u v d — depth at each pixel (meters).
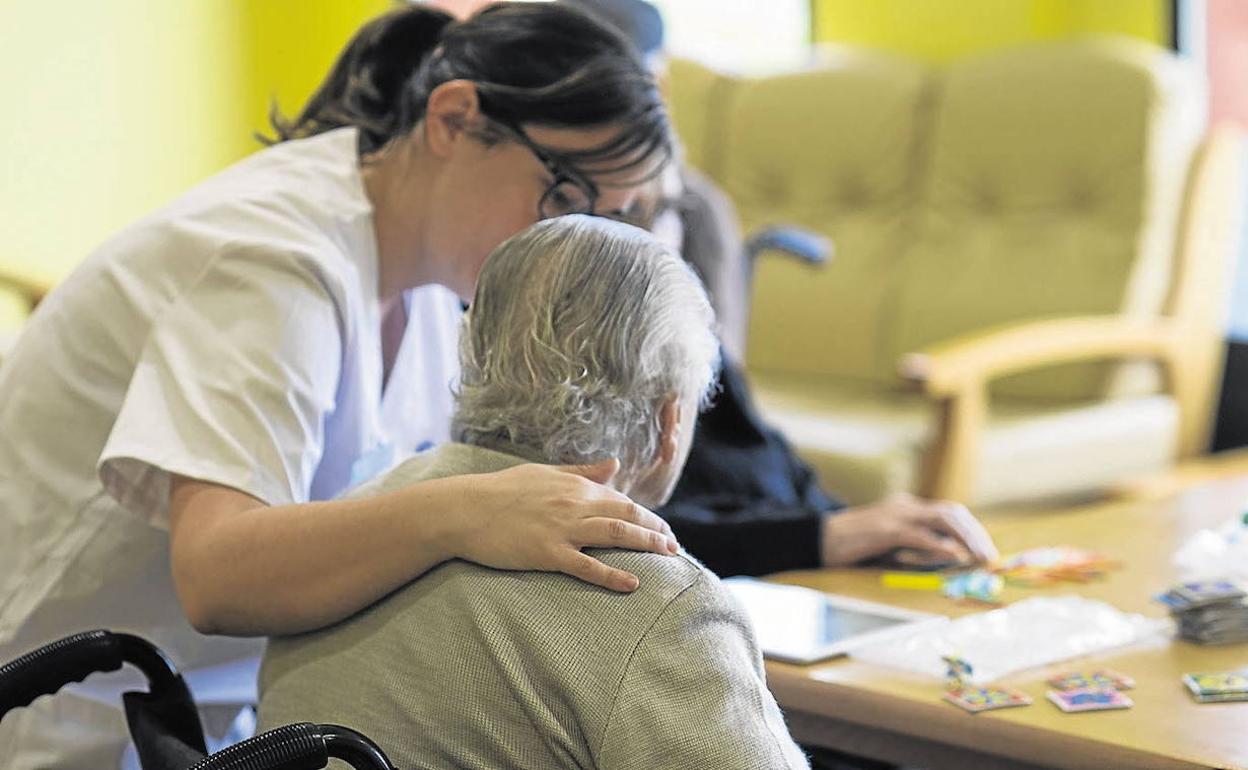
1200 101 3.65
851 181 4.04
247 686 1.66
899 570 1.78
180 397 1.31
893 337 3.91
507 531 1.10
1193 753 1.20
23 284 3.36
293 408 1.33
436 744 1.08
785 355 4.08
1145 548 1.84
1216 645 1.47
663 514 1.84
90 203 3.86
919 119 3.95
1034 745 1.26
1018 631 1.50
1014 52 3.83
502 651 1.07
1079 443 3.34
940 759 1.34
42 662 1.23
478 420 1.17
